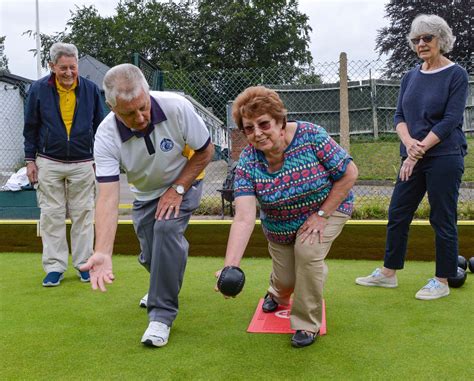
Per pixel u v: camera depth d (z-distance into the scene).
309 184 2.65
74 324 3.21
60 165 4.22
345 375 2.42
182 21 32.06
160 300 2.92
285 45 30.27
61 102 4.19
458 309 3.36
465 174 8.79
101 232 2.54
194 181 2.99
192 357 2.67
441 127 3.41
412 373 2.42
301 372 2.46
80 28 33.78
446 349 2.69
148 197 3.04
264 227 2.95
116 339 2.95
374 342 2.81
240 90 7.39
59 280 4.22
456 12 28.33
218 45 30.31
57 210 4.24
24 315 3.40
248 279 4.24
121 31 32.81
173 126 2.76
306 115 7.23
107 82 2.45
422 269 4.53
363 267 4.62
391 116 7.76
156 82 7.19
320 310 2.81
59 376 2.48
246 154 2.70
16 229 5.57
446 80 3.47
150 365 2.58
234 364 2.57
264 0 29.34
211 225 5.20
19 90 11.20
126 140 2.72
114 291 3.97
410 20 28.61
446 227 3.58
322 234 2.71
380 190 7.23
